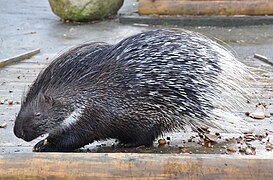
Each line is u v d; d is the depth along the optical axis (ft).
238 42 21.71
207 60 7.73
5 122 9.55
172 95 7.56
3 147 8.26
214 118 7.94
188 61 7.59
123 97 7.46
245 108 10.09
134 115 7.57
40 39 22.18
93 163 6.35
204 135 8.52
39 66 15.46
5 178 6.32
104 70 7.50
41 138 8.66
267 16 25.75
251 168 6.30
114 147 8.20
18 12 29.60
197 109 7.73
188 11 26.05
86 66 7.57
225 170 6.30
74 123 7.57
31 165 6.36
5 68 15.05
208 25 25.55
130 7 30.07
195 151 8.00
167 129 7.92
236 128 8.66
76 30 24.38
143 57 7.47
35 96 7.60
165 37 7.66
